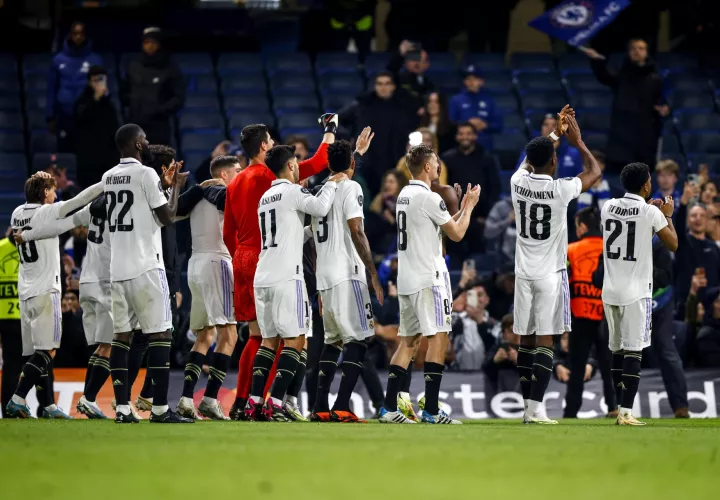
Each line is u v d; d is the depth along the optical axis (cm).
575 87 6419
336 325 3103
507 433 2417
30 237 3073
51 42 6812
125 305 2720
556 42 7144
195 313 3219
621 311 2989
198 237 3222
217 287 3200
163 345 2742
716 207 4800
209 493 1229
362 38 6538
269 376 3228
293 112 6053
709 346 4412
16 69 6284
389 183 4753
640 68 5459
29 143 5822
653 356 4228
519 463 1602
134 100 5350
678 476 1442
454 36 6619
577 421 3566
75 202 2917
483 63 6550
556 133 2972
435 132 5284
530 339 3134
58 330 3309
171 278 3444
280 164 3014
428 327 2998
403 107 5259
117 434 2247
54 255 3288
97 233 3206
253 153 3164
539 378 2997
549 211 2914
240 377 3247
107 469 1500
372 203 4972
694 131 6141
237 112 6044
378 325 4212
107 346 3231
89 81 5169
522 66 6606
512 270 4422
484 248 5072
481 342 4328
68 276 4166
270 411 3006
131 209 2669
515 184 2964
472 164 5062
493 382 4203
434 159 3045
